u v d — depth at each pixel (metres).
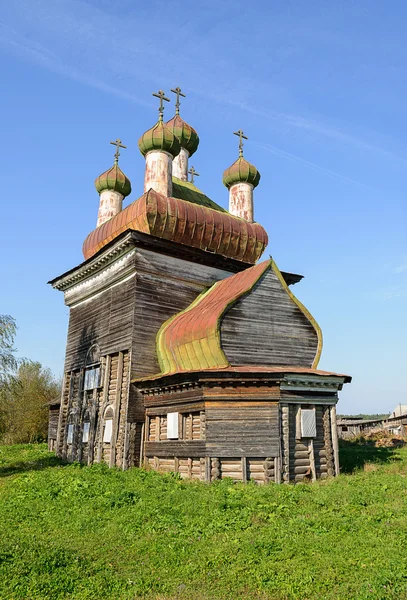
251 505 12.98
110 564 9.41
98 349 24.80
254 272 21.30
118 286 24.20
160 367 21.70
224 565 9.12
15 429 51.09
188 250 24.11
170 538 10.75
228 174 30.89
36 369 56.25
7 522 12.48
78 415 25.67
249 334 19.80
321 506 13.05
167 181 26.12
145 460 20.53
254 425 17.47
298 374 17.97
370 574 8.34
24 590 8.09
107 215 30.86
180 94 33.31
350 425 62.69
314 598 7.66
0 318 22.30
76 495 15.16
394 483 15.78
